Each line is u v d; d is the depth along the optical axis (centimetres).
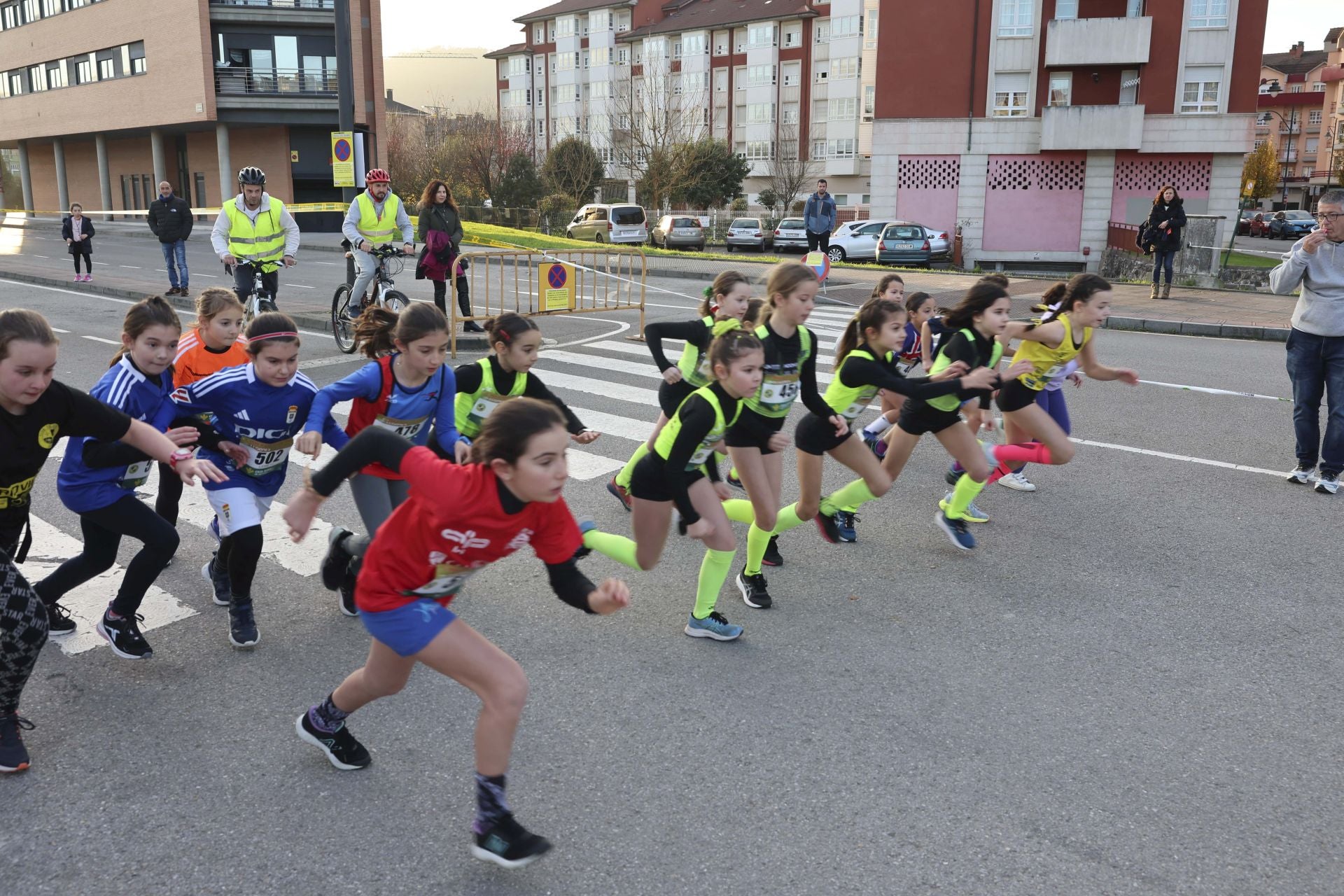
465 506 294
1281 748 394
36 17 5288
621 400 1006
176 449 396
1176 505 702
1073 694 435
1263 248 4378
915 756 384
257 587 541
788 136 6900
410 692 431
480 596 536
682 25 7300
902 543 627
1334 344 717
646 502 438
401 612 312
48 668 447
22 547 402
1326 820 347
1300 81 11606
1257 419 955
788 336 486
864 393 546
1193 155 3559
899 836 335
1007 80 3653
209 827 337
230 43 4294
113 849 324
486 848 312
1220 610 527
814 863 320
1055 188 3666
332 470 317
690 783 365
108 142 5328
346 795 355
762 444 489
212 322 478
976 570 582
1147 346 1400
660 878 313
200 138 4769
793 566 588
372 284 1243
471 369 497
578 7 8019
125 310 1639
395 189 5403
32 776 365
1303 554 609
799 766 377
